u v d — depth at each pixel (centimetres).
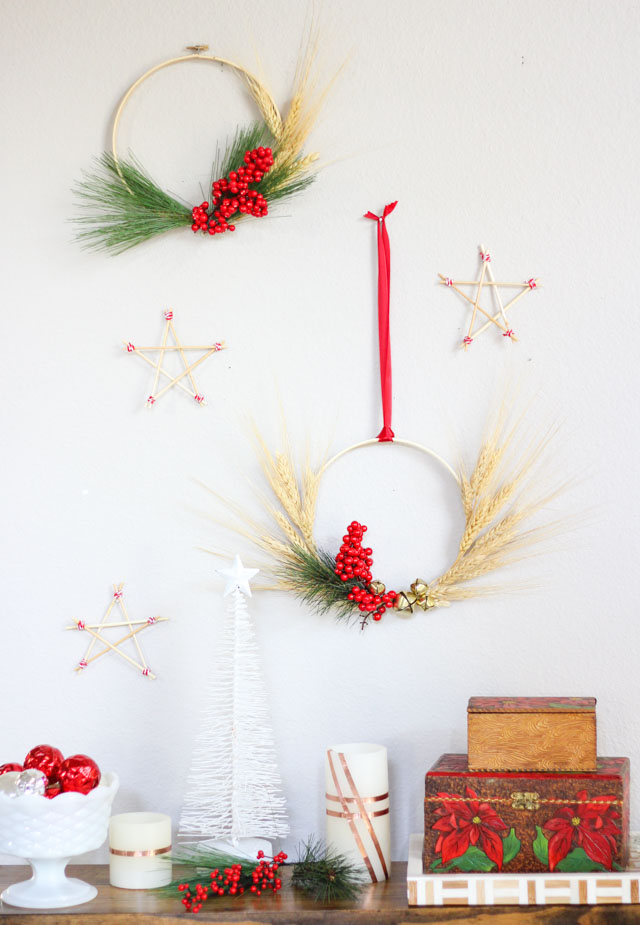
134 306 182
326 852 163
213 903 152
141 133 183
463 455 177
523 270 177
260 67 181
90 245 183
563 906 146
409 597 172
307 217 181
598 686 172
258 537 178
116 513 181
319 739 176
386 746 175
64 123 183
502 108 178
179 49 183
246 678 175
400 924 146
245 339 181
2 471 182
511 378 176
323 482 179
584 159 177
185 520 180
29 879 164
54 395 182
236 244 182
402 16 180
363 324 180
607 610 173
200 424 181
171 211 178
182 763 177
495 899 147
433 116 179
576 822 150
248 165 174
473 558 171
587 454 175
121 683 179
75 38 183
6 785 151
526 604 174
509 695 174
